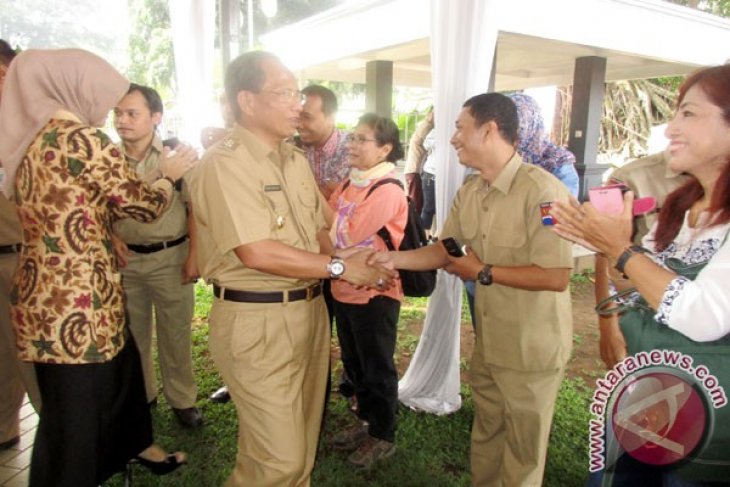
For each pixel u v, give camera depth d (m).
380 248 2.43
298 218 1.86
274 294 1.81
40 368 1.85
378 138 2.44
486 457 2.16
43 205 1.73
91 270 1.80
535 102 2.70
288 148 1.95
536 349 1.87
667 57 6.84
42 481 1.88
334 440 2.77
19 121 1.76
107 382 1.93
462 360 3.91
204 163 1.80
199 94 4.44
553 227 1.43
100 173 1.75
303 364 1.93
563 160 2.76
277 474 1.78
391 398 2.54
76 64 1.76
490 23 2.54
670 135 1.25
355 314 2.47
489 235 1.92
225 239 1.70
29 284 1.78
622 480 1.38
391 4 5.96
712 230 1.23
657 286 1.19
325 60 7.44
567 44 6.16
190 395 2.96
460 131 1.88
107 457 2.06
